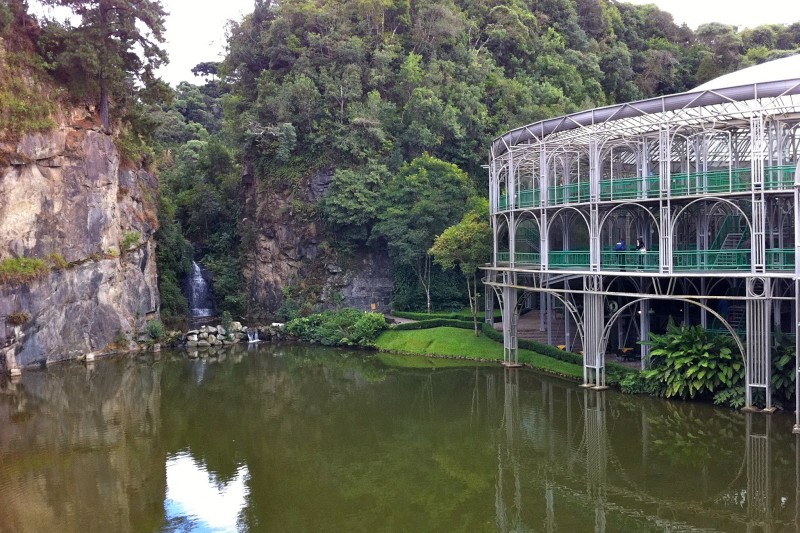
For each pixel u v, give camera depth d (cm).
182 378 4344
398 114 6981
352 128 6569
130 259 5550
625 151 4003
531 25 8562
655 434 2814
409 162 6675
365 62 7131
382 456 2703
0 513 2142
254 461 2655
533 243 4909
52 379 4291
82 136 4959
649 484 2303
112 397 3812
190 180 8250
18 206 4494
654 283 3256
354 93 6719
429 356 4888
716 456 2512
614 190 3478
